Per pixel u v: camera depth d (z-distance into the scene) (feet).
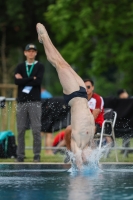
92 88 77.97
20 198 44.27
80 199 43.55
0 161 81.30
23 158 80.12
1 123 104.53
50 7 165.99
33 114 79.61
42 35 65.87
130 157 86.33
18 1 192.13
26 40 205.57
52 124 93.91
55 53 64.59
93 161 62.28
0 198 44.34
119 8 161.79
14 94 124.88
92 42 173.27
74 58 171.12
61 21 163.73
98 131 78.07
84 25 164.76
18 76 79.97
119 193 46.68
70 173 61.16
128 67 164.76
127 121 91.35
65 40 183.42
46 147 93.66
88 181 54.13
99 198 44.04
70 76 61.87
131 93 177.27
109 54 168.04
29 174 60.44
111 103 92.17
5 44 205.05
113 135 79.46
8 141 87.51
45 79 346.33
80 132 59.36
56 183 52.85
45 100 93.40
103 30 163.94
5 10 198.80
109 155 85.20
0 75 194.80
